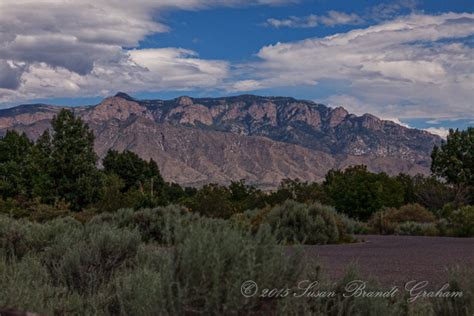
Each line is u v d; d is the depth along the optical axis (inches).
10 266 322.3
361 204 2160.4
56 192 2596.0
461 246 757.3
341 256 585.3
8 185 2583.7
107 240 346.0
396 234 1263.5
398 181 2578.7
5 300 236.4
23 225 459.2
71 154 2650.1
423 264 500.7
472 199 2544.3
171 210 796.6
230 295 196.5
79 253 328.8
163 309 201.9
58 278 310.0
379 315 220.5
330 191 2295.8
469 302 228.1
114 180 2709.2
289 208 913.5
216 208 1459.2
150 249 377.7
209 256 202.2
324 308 219.6
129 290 251.4
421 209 1616.6
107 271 330.6
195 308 202.5
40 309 240.5
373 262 518.9
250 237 220.2
